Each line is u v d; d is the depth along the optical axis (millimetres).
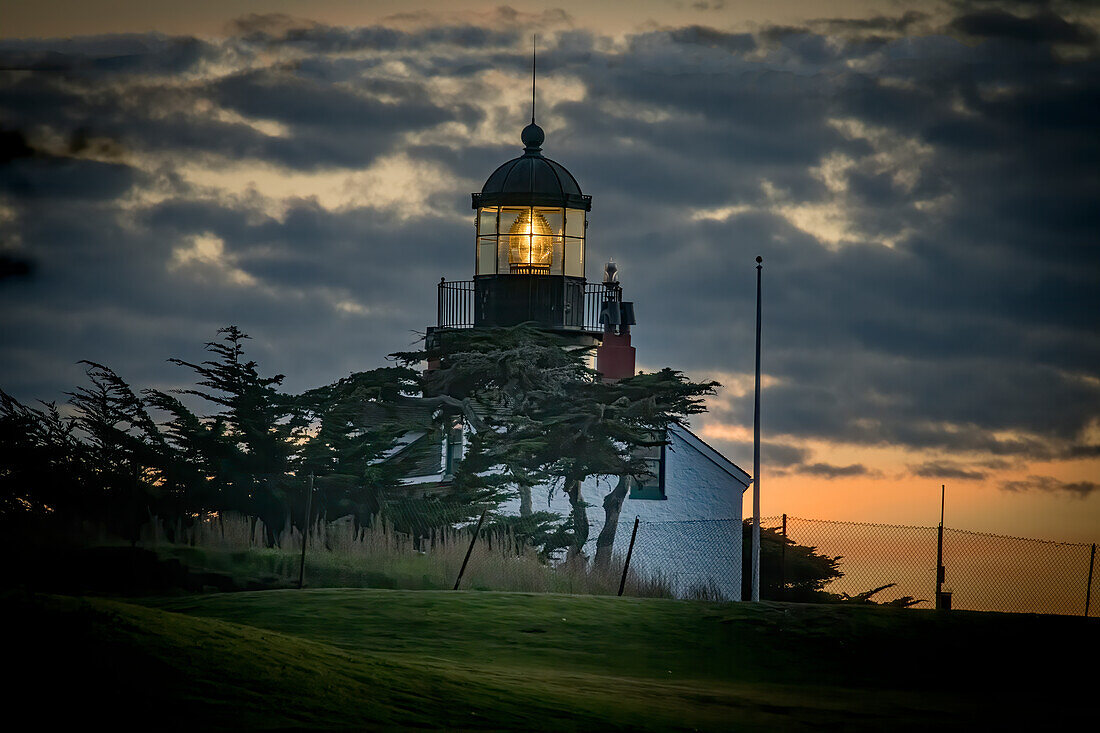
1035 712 92375
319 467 164375
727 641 111062
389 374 179875
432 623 108875
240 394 170125
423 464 192000
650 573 163750
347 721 69125
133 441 154625
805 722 83625
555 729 73625
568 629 110438
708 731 78000
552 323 198250
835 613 120750
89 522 144125
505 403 179750
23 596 77312
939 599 138625
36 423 152750
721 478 196250
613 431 174750
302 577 127688
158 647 73438
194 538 143500
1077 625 120812
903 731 83125
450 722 72062
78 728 63656
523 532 164125
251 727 65875
